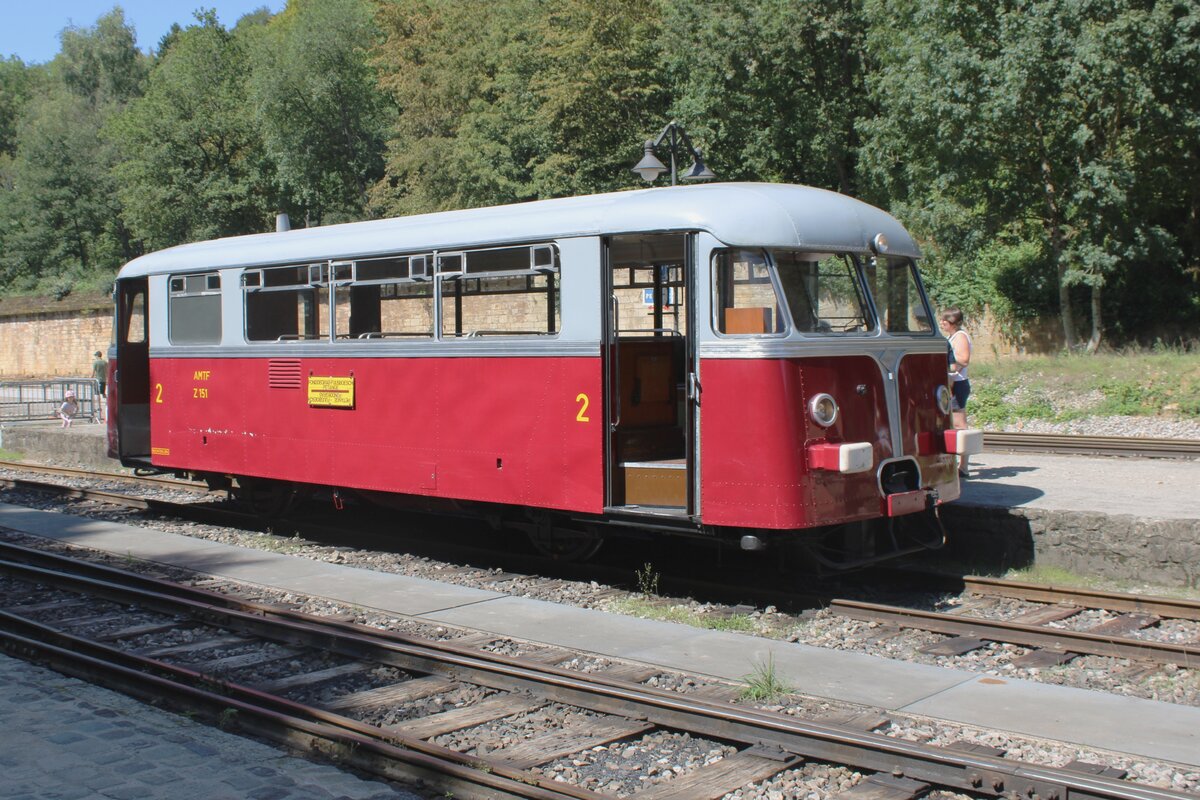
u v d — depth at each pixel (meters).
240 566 10.91
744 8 30.78
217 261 12.87
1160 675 7.01
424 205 40.78
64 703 6.60
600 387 9.24
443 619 8.58
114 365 14.51
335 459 11.58
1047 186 26.73
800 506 8.41
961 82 25.47
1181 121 25.33
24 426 24.94
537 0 36.78
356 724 5.94
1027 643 7.71
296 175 49.81
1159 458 15.12
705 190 9.05
